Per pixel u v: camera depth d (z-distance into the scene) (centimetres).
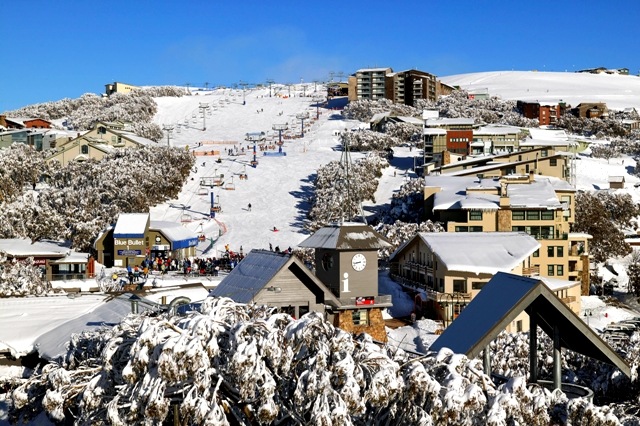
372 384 1858
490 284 2467
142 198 9944
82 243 8281
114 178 10225
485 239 6594
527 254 6375
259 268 4303
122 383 2044
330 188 10744
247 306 2197
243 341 1855
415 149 14250
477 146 13088
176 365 1775
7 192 9756
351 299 5109
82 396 2092
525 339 3083
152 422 1847
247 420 1978
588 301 7425
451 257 6234
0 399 3089
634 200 11175
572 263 7850
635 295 7950
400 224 8606
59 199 9344
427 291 6397
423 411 1858
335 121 18350
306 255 7850
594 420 2006
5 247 7369
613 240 9206
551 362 2895
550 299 2141
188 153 12900
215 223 10088
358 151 14425
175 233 8356
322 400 1788
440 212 8450
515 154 11162
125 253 7994
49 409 2059
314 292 4203
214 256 8681
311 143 15500
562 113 19488
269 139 16362
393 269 7531
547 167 10612
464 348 2169
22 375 3631
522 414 1895
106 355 2027
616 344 3247
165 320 1942
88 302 4853
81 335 2642
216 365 1923
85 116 19338
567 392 2375
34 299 4984
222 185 11869
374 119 16662
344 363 1838
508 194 8225
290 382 1962
